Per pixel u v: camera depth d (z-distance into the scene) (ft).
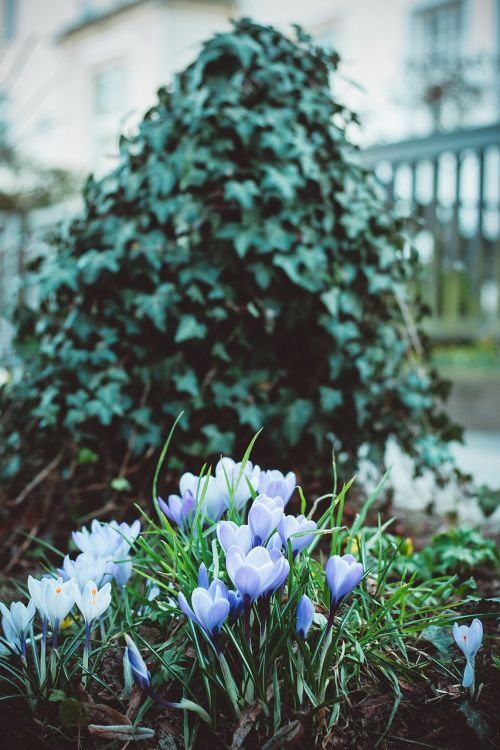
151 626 5.59
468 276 20.99
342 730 4.81
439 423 9.87
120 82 47.83
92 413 8.41
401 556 7.25
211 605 4.34
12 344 9.43
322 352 9.05
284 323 9.05
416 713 4.99
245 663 4.61
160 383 8.67
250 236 8.49
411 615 5.47
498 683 5.32
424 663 5.37
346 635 5.22
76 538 5.52
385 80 35.65
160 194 8.73
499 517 10.46
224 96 8.79
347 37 38.04
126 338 8.76
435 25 35.45
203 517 5.57
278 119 8.88
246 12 43.86
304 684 4.75
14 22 56.44
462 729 4.87
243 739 4.57
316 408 9.05
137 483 8.69
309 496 9.03
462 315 20.97
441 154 20.33
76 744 4.66
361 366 8.97
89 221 9.11
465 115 32.07
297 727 4.54
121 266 8.73
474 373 17.85
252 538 4.77
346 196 9.06
